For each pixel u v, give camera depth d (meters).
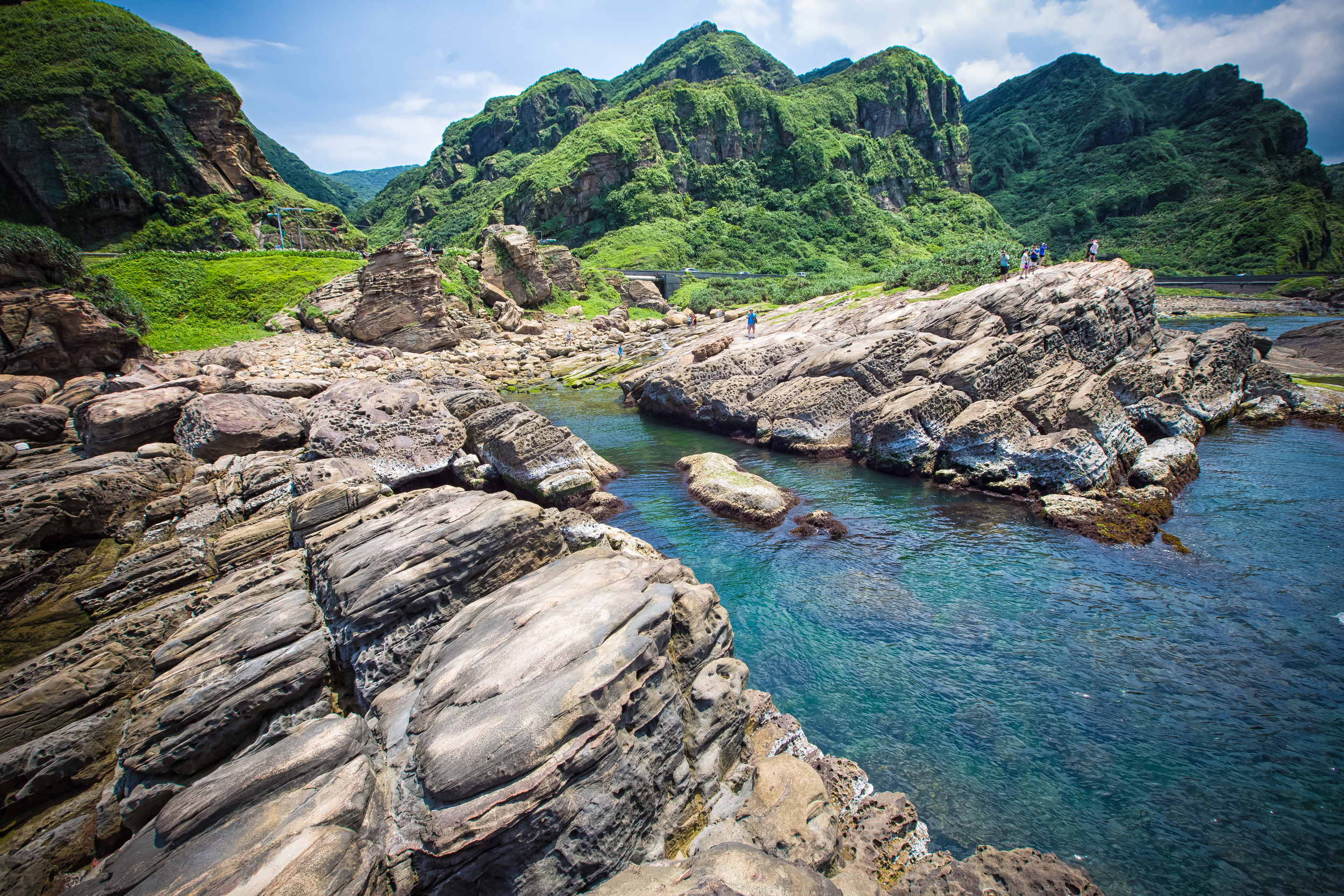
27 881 7.48
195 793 6.91
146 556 13.20
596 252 115.19
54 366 23.80
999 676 12.07
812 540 18.23
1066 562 16.20
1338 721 10.51
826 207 132.12
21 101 72.62
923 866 8.13
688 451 28.27
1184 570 15.34
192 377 23.47
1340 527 17.09
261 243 79.31
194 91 81.25
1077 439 19.75
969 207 150.88
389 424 20.33
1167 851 8.39
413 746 7.53
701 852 7.37
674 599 9.65
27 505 13.78
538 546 12.03
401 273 45.16
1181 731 10.46
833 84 168.62
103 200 74.81
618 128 135.25
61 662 10.15
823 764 9.48
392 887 6.33
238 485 16.56
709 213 129.25
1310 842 8.41
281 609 10.41
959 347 27.31
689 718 8.89
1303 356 38.19
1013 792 9.45
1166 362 27.88
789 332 40.09
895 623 13.97
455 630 9.57
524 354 52.62
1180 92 181.88
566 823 6.75
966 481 21.70
